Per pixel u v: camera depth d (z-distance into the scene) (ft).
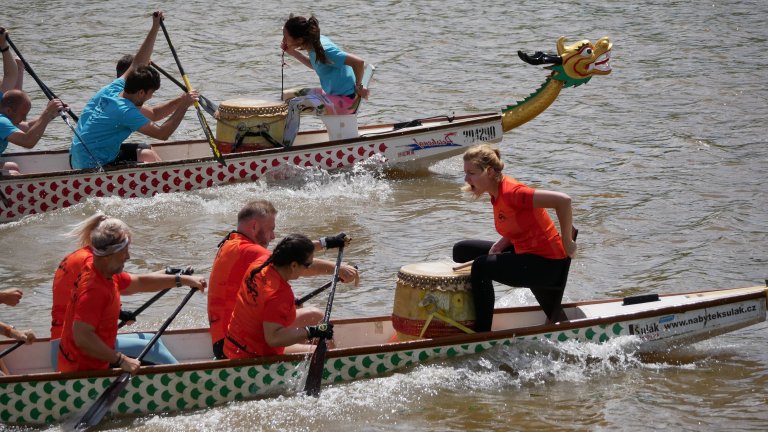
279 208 67.41
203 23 133.90
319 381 40.29
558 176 74.74
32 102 99.09
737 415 39.40
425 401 40.57
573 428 38.58
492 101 98.22
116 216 66.13
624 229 62.59
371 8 141.79
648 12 135.95
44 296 53.62
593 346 43.91
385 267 56.90
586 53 71.61
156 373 39.75
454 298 43.27
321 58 71.87
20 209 67.77
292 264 39.75
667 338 44.62
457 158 80.79
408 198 69.77
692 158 77.82
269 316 39.68
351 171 73.05
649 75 105.09
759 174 73.15
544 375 42.60
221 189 70.74
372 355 42.11
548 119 91.20
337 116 73.56
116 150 69.51
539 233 42.65
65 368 39.75
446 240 61.26
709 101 94.68
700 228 62.23
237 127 72.90
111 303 39.11
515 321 45.93
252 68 113.09
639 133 85.51
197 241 61.62
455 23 132.36
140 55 72.90
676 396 41.04
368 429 38.63
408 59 115.24
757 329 48.01
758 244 59.26
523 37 124.57
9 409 39.58
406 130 73.61
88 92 102.83
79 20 135.54
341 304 51.83
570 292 52.90
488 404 40.40
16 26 132.16
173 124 69.36
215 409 40.19
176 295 53.78
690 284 53.57
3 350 42.80
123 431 38.68
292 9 141.69
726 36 121.60
